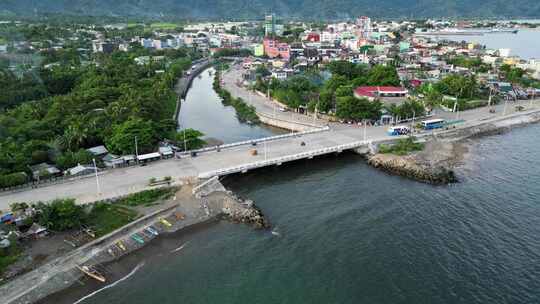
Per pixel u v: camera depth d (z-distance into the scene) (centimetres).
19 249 9144
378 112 18650
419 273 8694
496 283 8331
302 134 16950
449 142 16838
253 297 8188
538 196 12019
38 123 15575
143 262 9219
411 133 17112
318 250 9569
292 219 10956
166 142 15362
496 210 11194
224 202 11494
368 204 11694
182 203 11306
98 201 10894
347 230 10350
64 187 11694
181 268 9038
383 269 8856
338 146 15250
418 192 12425
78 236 9719
